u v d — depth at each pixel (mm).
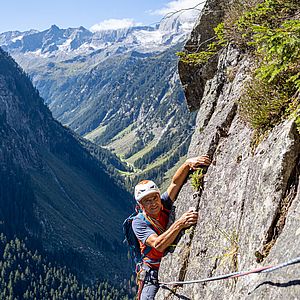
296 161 1992
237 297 1945
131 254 2838
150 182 2760
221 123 2967
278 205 1960
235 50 3381
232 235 2281
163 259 2885
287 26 2146
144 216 2762
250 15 2963
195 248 2615
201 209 2717
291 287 1560
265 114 2352
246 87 2633
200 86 4293
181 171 3043
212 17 4055
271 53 2211
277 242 1836
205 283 2379
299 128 1995
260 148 2324
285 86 2277
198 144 3238
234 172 2553
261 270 1698
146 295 2717
